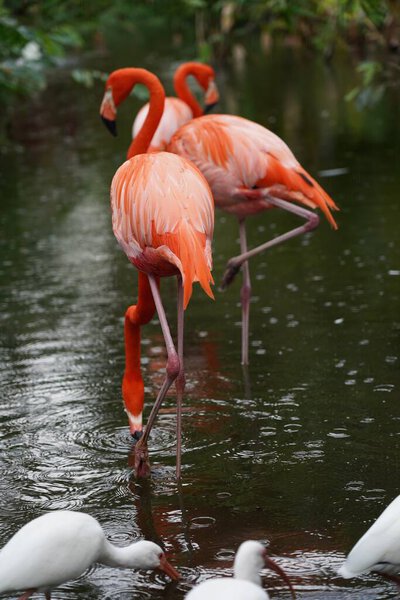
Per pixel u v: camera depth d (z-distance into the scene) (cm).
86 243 1573
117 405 943
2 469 815
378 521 581
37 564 566
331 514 717
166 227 775
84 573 651
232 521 713
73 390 984
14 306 1275
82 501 756
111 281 1372
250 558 566
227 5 3725
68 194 1903
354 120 2495
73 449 852
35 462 828
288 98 2870
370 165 2000
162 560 624
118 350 1096
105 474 802
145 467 792
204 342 1112
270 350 1070
